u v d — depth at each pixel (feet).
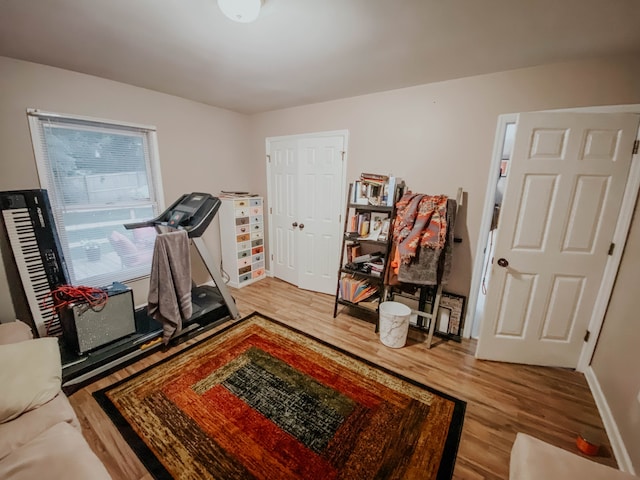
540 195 6.56
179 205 9.08
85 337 6.56
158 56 6.43
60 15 4.72
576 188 6.37
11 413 3.87
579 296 6.85
